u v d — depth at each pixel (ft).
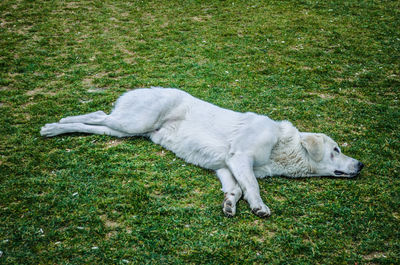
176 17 37.17
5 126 17.01
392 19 36.99
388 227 11.88
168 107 16.15
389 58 28.14
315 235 11.48
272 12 38.93
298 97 21.75
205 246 10.75
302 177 15.03
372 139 17.57
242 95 21.70
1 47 27.61
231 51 28.60
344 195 13.58
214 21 36.04
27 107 19.01
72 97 20.42
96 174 14.01
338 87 23.38
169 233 11.16
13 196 12.46
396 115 19.95
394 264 10.45
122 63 25.62
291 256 10.59
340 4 41.65
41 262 9.94
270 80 23.89
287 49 29.35
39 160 14.64
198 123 15.48
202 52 28.25
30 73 23.50
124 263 10.00
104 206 12.25
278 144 14.75
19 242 10.57
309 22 35.88
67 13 36.96
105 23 34.63
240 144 14.14
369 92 22.77
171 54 27.61
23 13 36.32
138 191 13.10
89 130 16.66
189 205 12.65
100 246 10.57
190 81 23.24
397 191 13.82
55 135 16.48
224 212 12.28
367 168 15.39
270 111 20.03
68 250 10.33
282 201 13.17
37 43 28.89
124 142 16.48
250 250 10.69
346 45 30.45
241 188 13.33
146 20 35.96
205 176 14.56
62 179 13.58
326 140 14.89
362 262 10.51
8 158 14.61
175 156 15.84
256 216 12.30
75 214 11.81
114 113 16.60
